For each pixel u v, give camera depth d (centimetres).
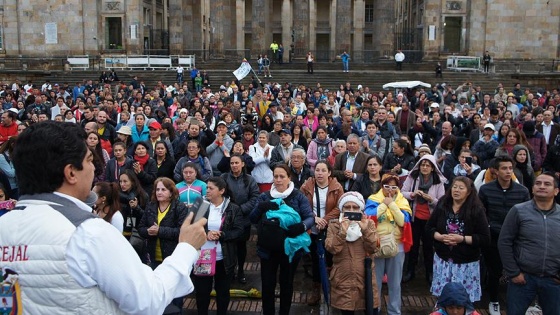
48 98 2934
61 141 326
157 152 1279
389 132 1667
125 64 4859
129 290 310
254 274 1202
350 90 3584
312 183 1042
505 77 4509
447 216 913
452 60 4897
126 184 1003
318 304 1039
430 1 5184
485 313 1016
